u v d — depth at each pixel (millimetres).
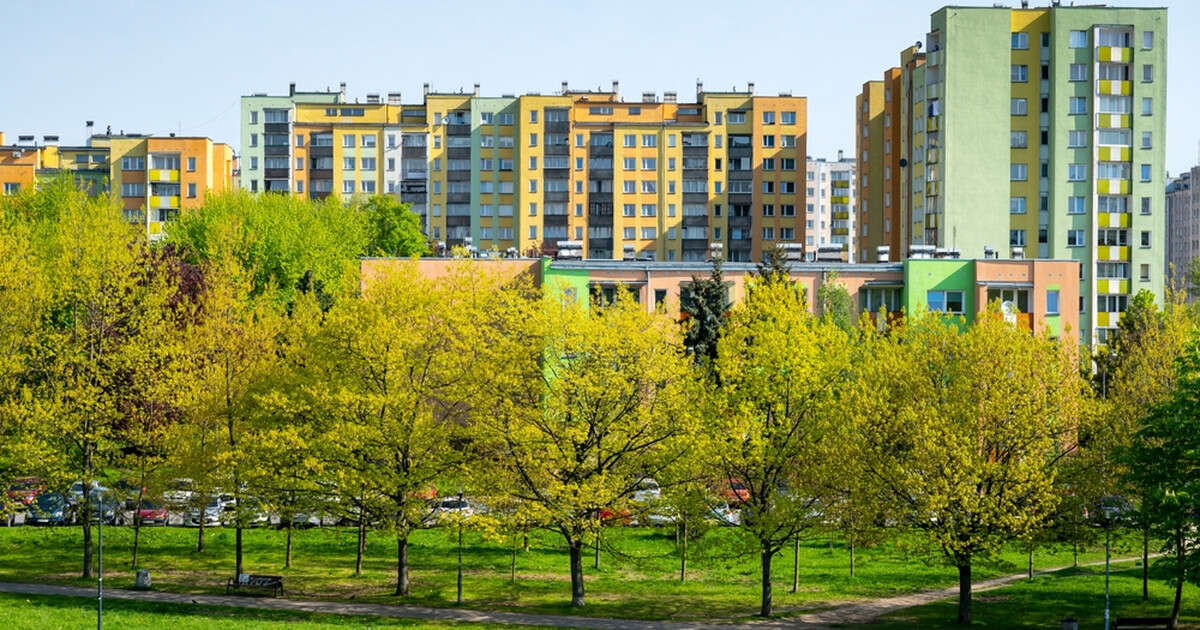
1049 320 87750
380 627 47938
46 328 60438
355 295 62938
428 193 174000
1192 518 47031
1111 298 116375
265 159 176625
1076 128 116438
